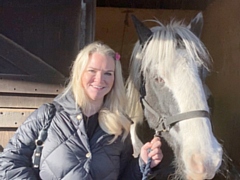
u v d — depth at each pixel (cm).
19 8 240
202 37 391
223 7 339
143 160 174
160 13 406
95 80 168
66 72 247
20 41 243
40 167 165
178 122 179
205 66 191
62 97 174
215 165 167
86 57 169
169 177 200
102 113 172
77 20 244
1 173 163
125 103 180
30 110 247
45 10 241
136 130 218
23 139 167
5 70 244
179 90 178
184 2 386
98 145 168
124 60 423
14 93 247
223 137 327
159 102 190
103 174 167
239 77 299
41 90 247
